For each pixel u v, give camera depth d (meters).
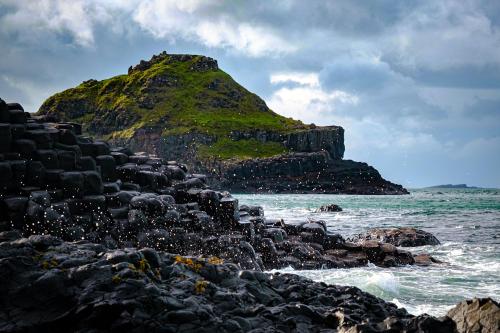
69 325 12.49
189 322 12.56
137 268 14.05
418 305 20.00
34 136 28.91
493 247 39.16
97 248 15.70
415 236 41.47
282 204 114.94
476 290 22.94
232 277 15.85
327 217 72.31
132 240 27.64
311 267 29.66
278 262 29.61
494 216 75.38
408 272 28.23
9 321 12.33
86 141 33.25
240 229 30.75
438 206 108.88
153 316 12.52
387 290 22.62
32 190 26.66
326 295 16.17
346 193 198.75
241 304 14.08
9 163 26.45
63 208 26.53
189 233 28.73
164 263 15.28
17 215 24.84
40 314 12.59
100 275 13.25
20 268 13.24
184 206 31.06
